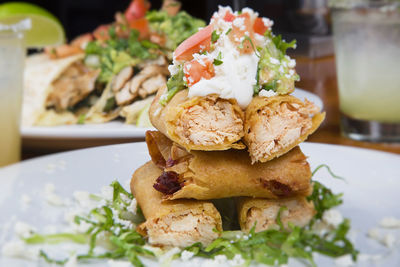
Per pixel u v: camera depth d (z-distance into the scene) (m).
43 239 0.42
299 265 0.39
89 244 0.42
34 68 0.79
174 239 0.43
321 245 0.41
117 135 0.60
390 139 0.66
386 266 0.38
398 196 0.46
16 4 0.83
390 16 0.64
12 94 0.62
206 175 0.42
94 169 0.51
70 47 0.83
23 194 0.47
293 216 0.44
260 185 0.43
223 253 0.41
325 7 1.24
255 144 0.41
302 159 0.43
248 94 0.41
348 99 0.67
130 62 0.77
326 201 0.45
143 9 0.84
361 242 0.41
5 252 0.40
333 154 0.52
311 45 1.13
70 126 0.70
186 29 0.83
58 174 0.50
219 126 0.41
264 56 0.42
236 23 0.42
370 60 0.65
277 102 0.41
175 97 0.42
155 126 0.45
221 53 0.42
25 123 0.73
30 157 0.65
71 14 1.45
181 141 0.41
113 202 0.46
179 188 0.43
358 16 0.65
